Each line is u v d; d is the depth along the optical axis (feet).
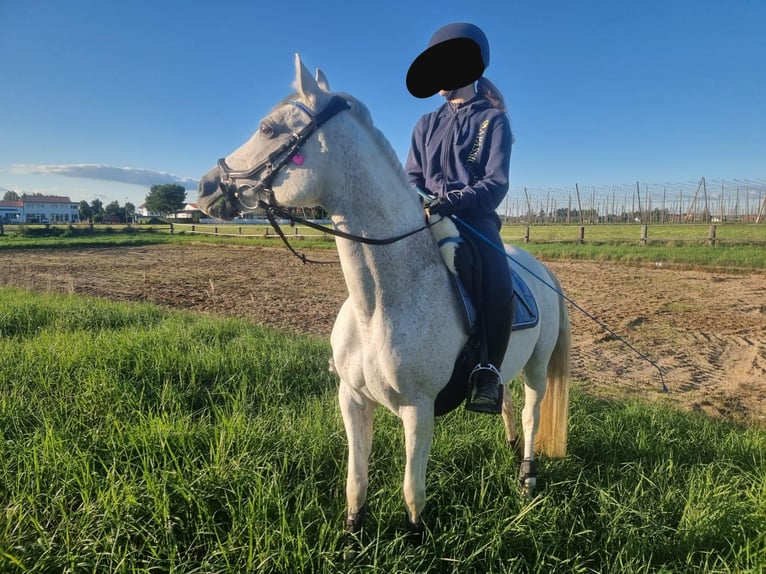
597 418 13.33
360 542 7.64
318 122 6.76
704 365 20.95
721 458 11.34
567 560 7.73
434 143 9.23
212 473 8.52
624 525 8.58
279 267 53.88
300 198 6.80
